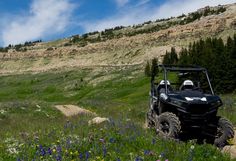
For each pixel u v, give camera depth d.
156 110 15.16
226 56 75.12
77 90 147.25
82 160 9.06
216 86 74.56
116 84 137.12
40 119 23.30
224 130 12.62
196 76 15.25
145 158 9.23
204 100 12.98
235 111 21.62
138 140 11.27
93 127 15.26
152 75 16.08
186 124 13.02
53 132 13.48
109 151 10.02
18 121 21.38
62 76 195.75
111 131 12.98
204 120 12.94
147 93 93.69
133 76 142.62
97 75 171.50
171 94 13.59
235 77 73.75
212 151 10.45
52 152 9.72
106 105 38.66
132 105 35.44
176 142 11.51
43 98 137.25
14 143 11.39
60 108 31.11
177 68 14.79
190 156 9.61
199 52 99.44
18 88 175.00
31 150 10.26
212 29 191.62
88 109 34.28
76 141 10.91
